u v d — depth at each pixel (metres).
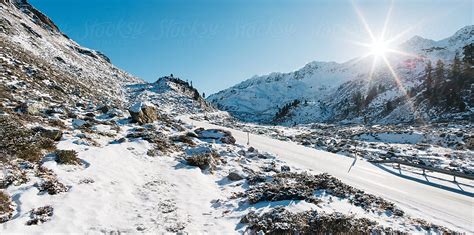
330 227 9.90
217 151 22.67
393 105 114.62
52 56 70.88
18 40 63.25
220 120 87.00
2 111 17.75
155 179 14.67
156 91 105.75
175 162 18.22
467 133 45.75
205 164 18.44
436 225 11.60
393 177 22.28
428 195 17.27
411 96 111.44
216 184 16.19
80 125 21.31
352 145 44.56
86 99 38.03
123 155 17.03
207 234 9.51
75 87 42.97
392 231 10.20
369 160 30.22
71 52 98.50
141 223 9.89
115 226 9.44
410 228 11.03
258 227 9.82
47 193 10.74
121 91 86.00
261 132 60.09
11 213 9.09
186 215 11.03
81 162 14.41
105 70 111.81
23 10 106.19
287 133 68.94
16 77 29.02
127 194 12.23
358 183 19.33
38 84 31.47
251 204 12.66
